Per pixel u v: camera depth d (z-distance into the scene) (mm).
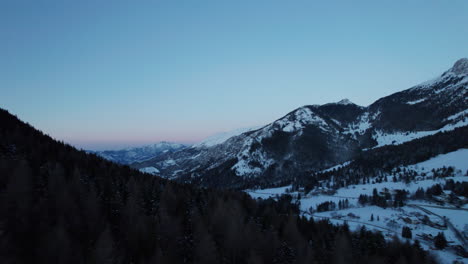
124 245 54469
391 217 155625
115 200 72812
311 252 69125
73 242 47375
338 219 162500
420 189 181750
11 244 41094
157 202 82250
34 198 54875
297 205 191375
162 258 49094
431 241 116375
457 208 155125
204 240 56031
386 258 83688
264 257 64312
